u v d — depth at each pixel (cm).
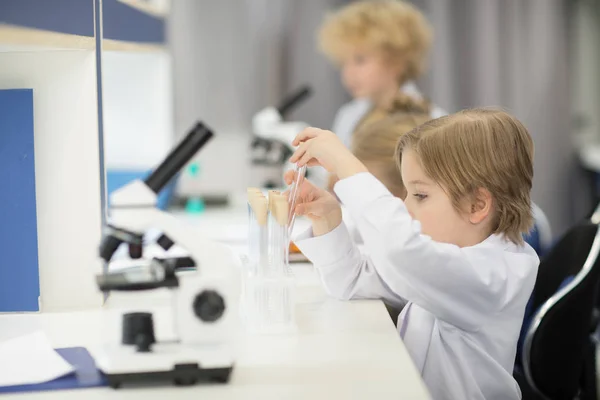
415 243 120
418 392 98
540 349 166
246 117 375
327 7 372
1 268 142
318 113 379
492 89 389
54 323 133
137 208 107
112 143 284
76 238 143
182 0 366
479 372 132
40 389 101
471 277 123
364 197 124
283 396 97
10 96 139
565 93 402
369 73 308
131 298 123
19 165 141
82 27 136
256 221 128
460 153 133
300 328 126
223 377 102
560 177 408
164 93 283
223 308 106
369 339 120
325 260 145
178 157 108
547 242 257
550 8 393
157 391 100
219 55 371
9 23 107
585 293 165
